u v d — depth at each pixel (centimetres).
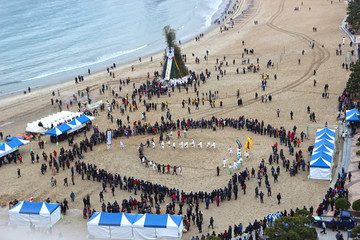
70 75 13662
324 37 14362
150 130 8644
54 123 8938
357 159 6894
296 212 5031
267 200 6122
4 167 7638
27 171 7450
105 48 16812
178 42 16450
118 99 10719
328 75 11075
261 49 14000
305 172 6819
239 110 9544
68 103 10819
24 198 6594
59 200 6488
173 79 11281
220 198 6244
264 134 8300
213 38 16338
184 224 5653
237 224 5616
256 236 5056
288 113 9169
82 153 7962
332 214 5481
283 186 6450
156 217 5425
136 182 6638
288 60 12581
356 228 4512
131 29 19538
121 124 9100
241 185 6462
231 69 12338
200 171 7106
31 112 10488
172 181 6844
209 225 5625
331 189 5866
